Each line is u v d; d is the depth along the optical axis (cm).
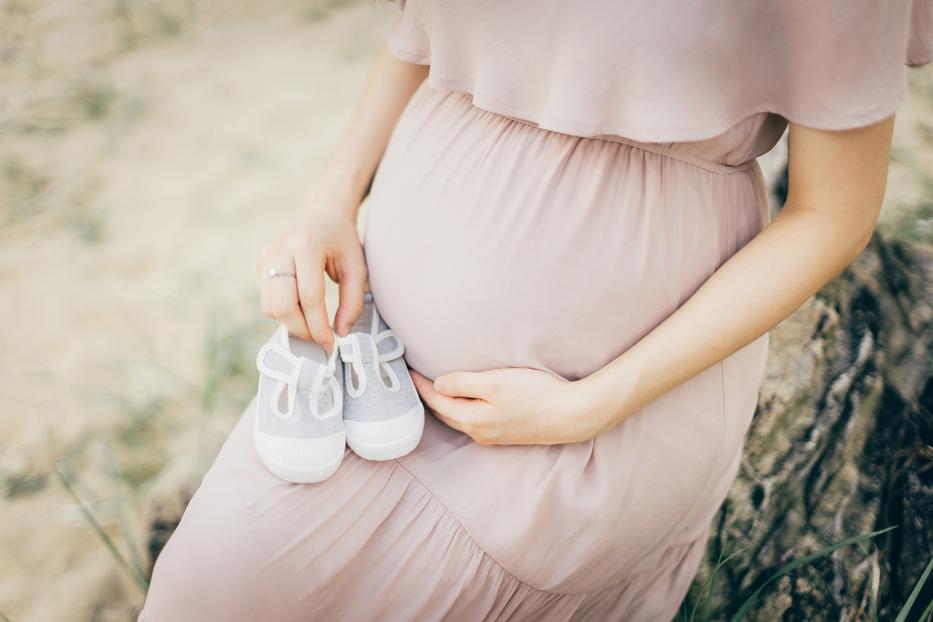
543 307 116
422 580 125
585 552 125
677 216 114
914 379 181
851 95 98
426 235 122
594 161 113
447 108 125
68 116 305
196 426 208
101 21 352
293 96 315
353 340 126
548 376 119
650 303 117
